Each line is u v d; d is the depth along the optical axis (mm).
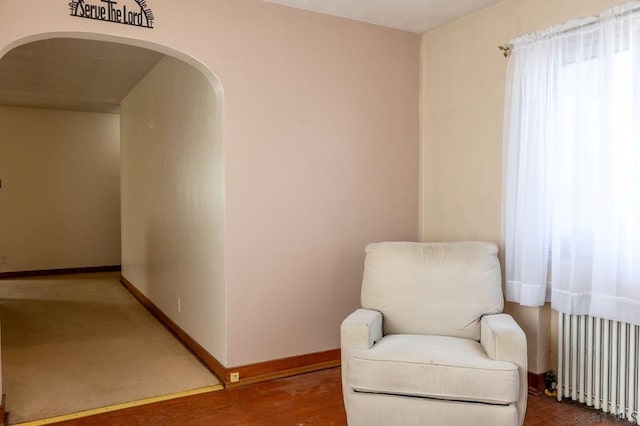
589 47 2627
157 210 4887
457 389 2201
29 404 2887
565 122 2773
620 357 2578
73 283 6820
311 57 3363
